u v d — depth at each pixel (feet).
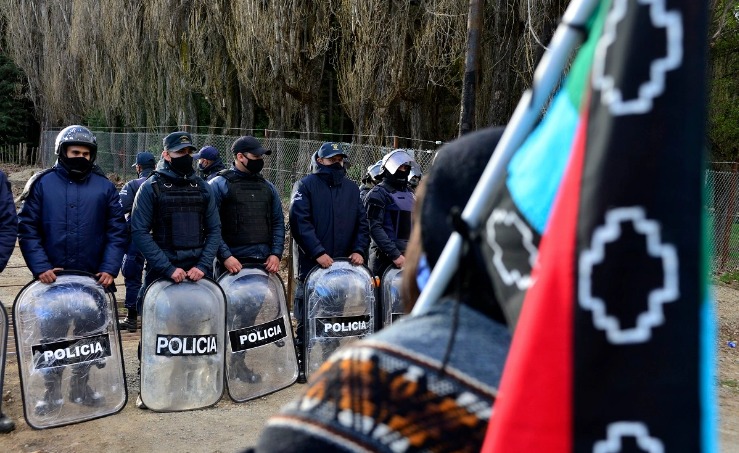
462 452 2.82
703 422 2.18
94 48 104.94
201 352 17.90
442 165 3.63
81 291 16.97
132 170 91.50
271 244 20.06
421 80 57.16
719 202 39.06
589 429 2.26
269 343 19.30
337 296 19.81
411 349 3.03
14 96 149.07
